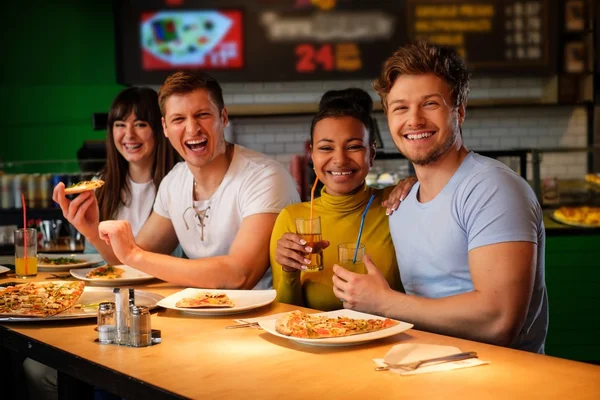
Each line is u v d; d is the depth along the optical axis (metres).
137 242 3.39
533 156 5.13
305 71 6.98
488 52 6.95
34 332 2.24
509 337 2.13
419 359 1.80
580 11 6.93
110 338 2.10
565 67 6.96
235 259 2.93
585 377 1.69
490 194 2.20
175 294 2.60
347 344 1.99
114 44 7.46
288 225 2.90
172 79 2.98
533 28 6.95
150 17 6.96
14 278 3.17
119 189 3.92
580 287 4.96
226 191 3.13
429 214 2.37
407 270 2.50
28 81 7.47
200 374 1.78
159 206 3.40
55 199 3.12
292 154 7.26
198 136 2.98
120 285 2.97
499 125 7.27
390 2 6.91
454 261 2.32
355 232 2.81
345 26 6.93
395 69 2.30
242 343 2.05
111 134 3.86
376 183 5.38
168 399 1.66
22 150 7.50
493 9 6.93
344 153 2.78
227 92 7.24
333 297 2.80
